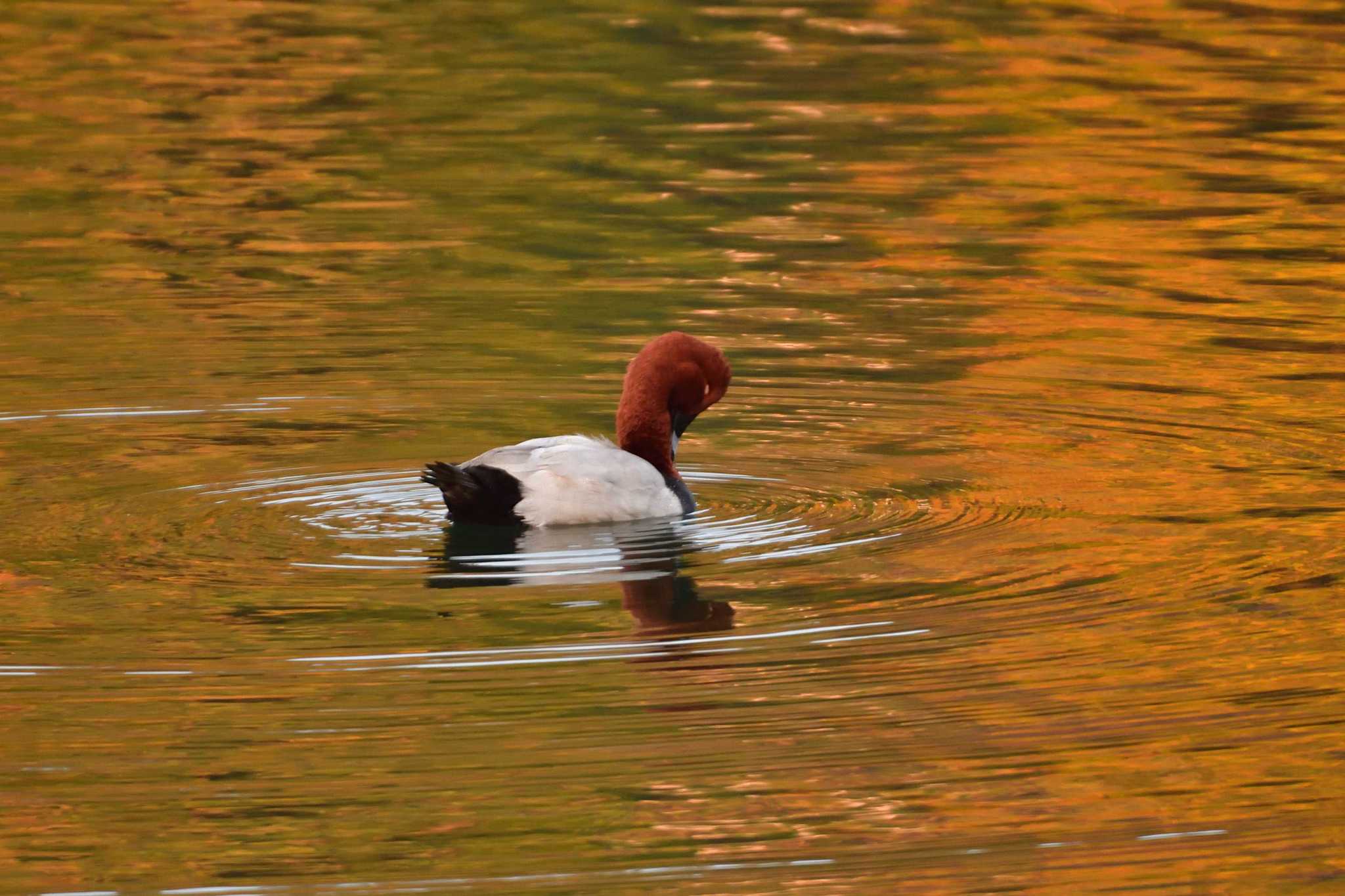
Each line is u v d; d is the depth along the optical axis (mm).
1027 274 19656
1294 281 19297
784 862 8289
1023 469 14000
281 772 8977
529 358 17016
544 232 21281
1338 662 10219
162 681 9914
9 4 32281
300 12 31969
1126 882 8156
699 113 26016
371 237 21125
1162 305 18594
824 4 32188
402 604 11062
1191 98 26547
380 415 15422
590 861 8266
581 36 30188
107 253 20469
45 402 15594
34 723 9414
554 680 10000
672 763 9109
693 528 12562
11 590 11227
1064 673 10125
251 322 18094
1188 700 9773
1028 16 31234
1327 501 13086
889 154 24250
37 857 8250
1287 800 8789
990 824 8625
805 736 9391
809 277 19625
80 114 26109
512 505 12430
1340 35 29719
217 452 14328
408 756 9133
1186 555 11992
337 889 8086
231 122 25797
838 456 14336
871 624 10797
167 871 8164
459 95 27031
